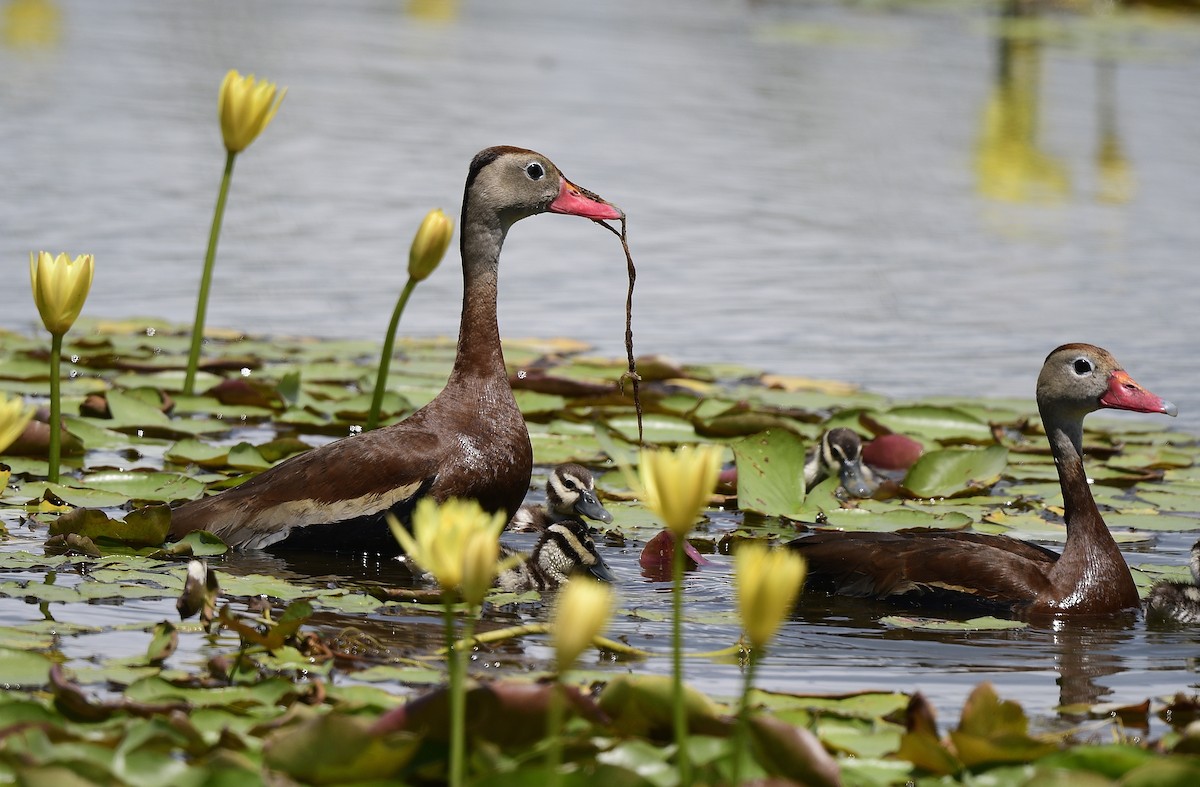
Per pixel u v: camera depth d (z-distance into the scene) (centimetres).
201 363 1670
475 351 1204
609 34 4850
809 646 995
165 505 1105
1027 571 1100
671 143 3244
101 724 751
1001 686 929
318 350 1786
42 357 1655
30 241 2219
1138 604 1112
